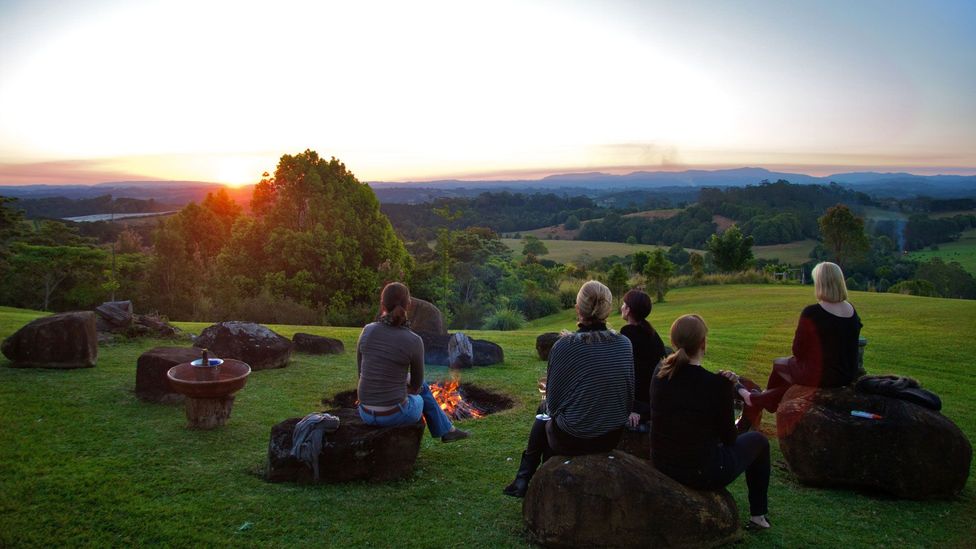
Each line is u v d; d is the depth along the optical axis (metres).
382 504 4.62
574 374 4.25
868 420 5.07
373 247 51.75
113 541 3.91
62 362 8.40
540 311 41.53
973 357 12.12
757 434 4.38
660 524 3.89
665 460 4.14
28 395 7.11
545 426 4.73
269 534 4.07
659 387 4.16
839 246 54.34
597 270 66.38
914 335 14.85
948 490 4.99
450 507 4.62
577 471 4.08
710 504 4.03
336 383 8.55
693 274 45.88
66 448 5.54
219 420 6.37
